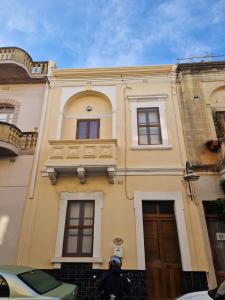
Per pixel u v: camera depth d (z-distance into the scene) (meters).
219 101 10.01
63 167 8.27
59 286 5.21
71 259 7.33
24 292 4.38
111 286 4.85
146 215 8.13
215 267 7.32
